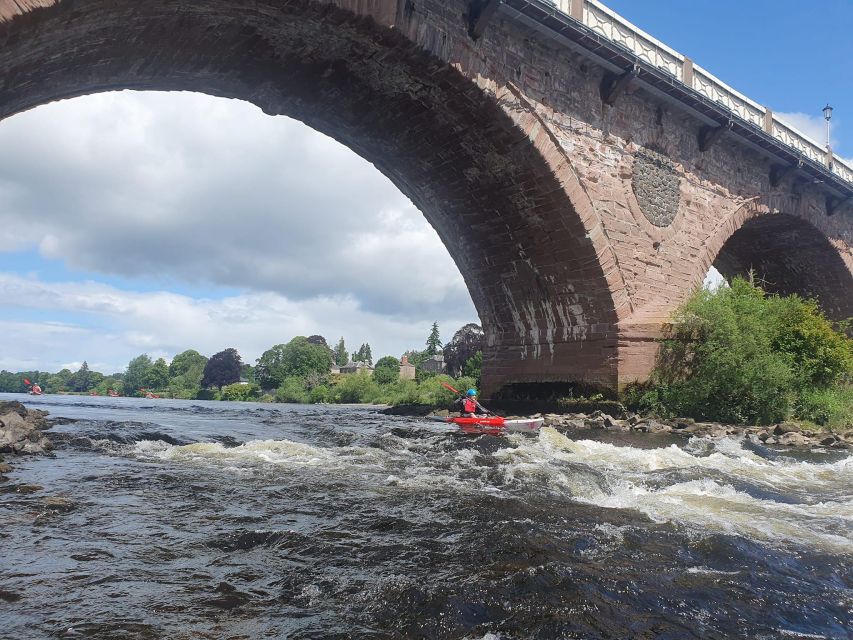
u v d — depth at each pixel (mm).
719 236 21219
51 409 24141
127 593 3371
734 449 11766
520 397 20656
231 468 7719
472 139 16422
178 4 10211
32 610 3086
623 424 16094
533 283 19672
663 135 19516
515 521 5254
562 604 3447
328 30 12305
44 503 5344
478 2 14234
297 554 4191
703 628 3246
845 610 3596
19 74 9562
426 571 3914
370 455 9305
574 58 16969
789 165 23531
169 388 123938
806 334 17891
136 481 6574
